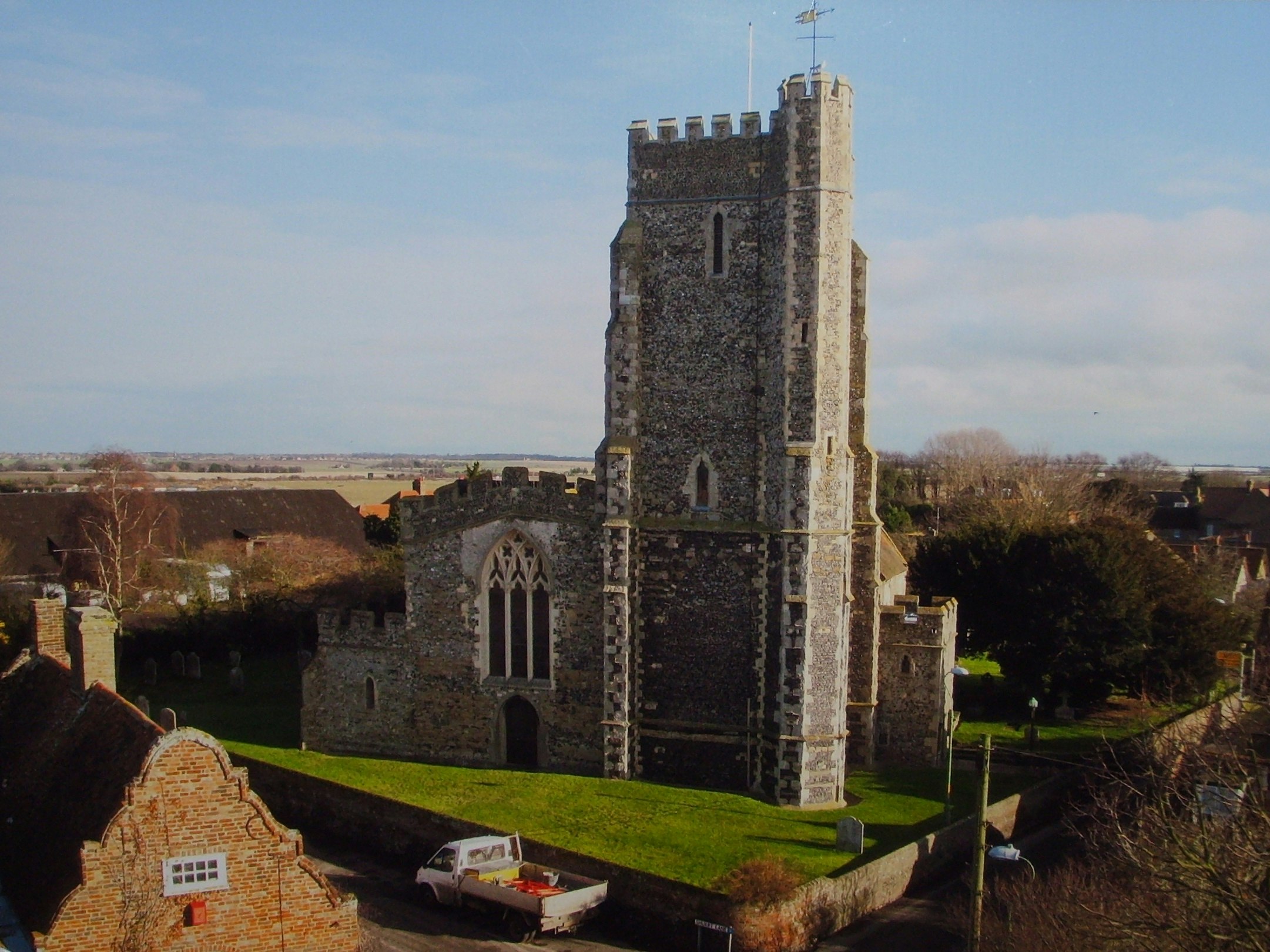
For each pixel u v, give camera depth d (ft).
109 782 72.69
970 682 179.52
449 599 130.72
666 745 121.90
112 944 66.08
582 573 124.77
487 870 98.02
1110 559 156.46
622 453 118.73
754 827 107.45
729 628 118.73
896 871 98.78
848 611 117.29
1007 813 113.39
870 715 130.00
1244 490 381.81
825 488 112.78
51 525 243.19
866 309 127.75
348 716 135.74
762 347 116.78
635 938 92.73
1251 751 90.58
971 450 445.37
